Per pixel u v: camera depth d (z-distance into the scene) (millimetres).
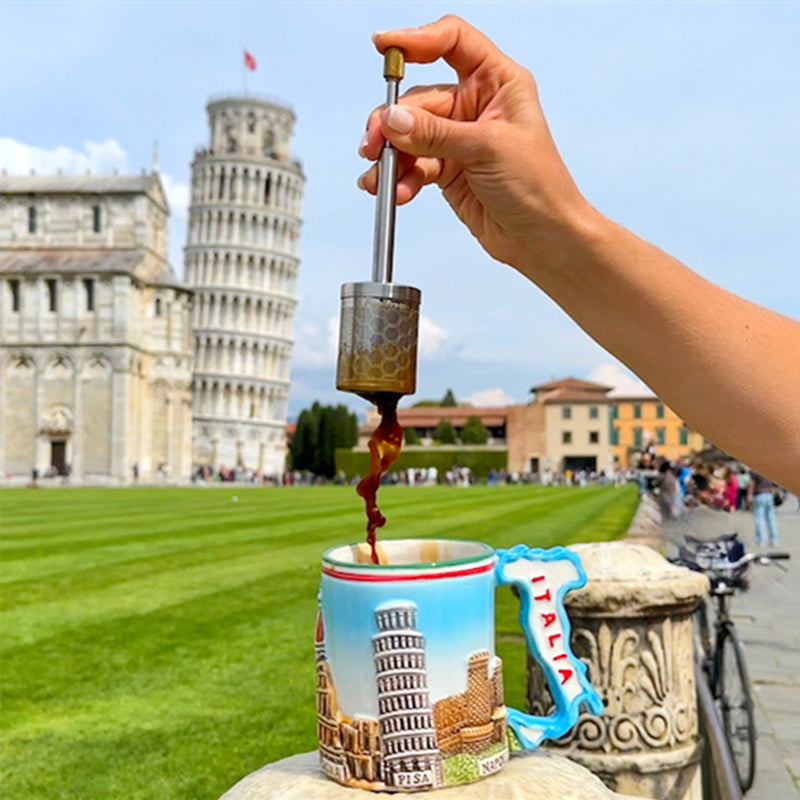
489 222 1793
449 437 105250
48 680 6977
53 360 75312
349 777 1642
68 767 5184
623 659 3371
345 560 1801
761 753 5520
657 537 13906
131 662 7500
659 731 3393
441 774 1604
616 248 1537
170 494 45969
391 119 1496
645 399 100000
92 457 74438
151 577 12141
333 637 1677
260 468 105125
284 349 109562
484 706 1669
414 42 1628
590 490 55000
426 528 20797
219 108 107062
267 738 5648
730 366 1547
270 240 106750
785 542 17781
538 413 102000
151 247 82688
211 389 102938
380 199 1618
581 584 2035
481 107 1678
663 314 1553
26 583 11570
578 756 3412
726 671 5508
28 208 81812
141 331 78688
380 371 1565
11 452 75188
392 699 1590
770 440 1558
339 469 92500
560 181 1527
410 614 1593
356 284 1573
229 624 8984
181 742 5594
